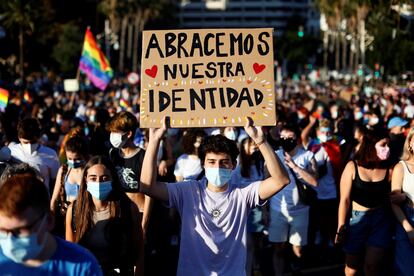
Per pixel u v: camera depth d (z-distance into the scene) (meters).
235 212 3.87
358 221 5.34
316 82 67.50
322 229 7.68
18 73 41.69
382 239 5.25
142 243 3.97
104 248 3.82
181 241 3.91
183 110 3.82
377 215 5.29
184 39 3.89
